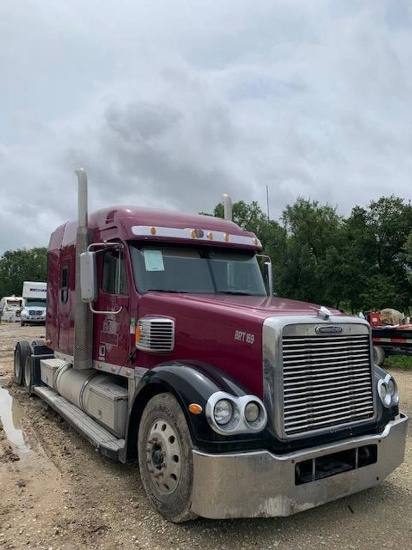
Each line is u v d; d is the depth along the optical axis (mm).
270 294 6031
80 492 4570
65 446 5941
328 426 3871
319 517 4020
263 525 3879
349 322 4129
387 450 4164
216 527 3840
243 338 3822
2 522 3988
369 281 30719
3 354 15742
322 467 3842
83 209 5938
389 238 31984
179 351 4371
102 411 5285
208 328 4129
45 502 4367
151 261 5102
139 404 4375
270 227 40250
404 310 31453
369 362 4281
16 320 46719
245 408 3514
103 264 5660
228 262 5621
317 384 3830
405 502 4305
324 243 37125
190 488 3621
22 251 108125
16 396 8766
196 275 5293
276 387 3582
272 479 3461
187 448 3654
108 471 5094
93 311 5320
